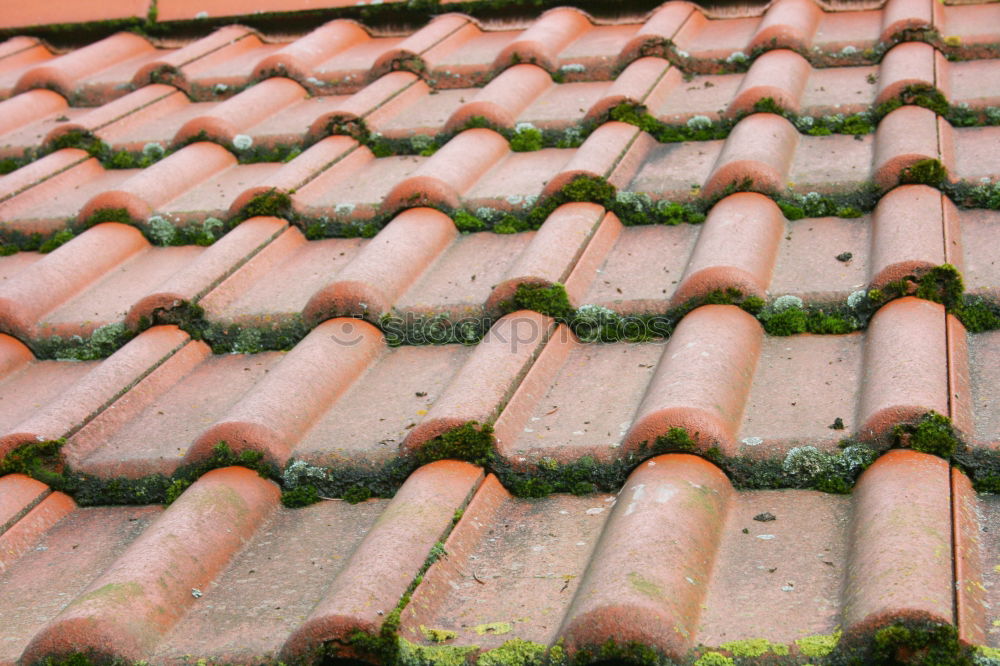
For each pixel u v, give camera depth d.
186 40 4.39
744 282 2.36
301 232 3.02
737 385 2.12
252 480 2.15
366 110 3.42
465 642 1.67
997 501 1.83
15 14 4.51
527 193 2.91
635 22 3.95
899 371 2.02
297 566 1.95
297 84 3.81
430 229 2.84
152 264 3.02
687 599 1.65
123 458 2.27
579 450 2.04
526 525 1.96
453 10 4.09
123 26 4.41
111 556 2.10
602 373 2.30
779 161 2.81
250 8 4.28
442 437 2.07
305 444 2.19
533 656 1.62
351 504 2.11
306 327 2.60
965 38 3.28
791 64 3.31
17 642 1.88
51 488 2.29
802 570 1.72
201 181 3.33
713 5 3.83
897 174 2.65
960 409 1.94
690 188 2.83
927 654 1.48
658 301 2.44
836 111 3.06
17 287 2.83
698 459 1.97
